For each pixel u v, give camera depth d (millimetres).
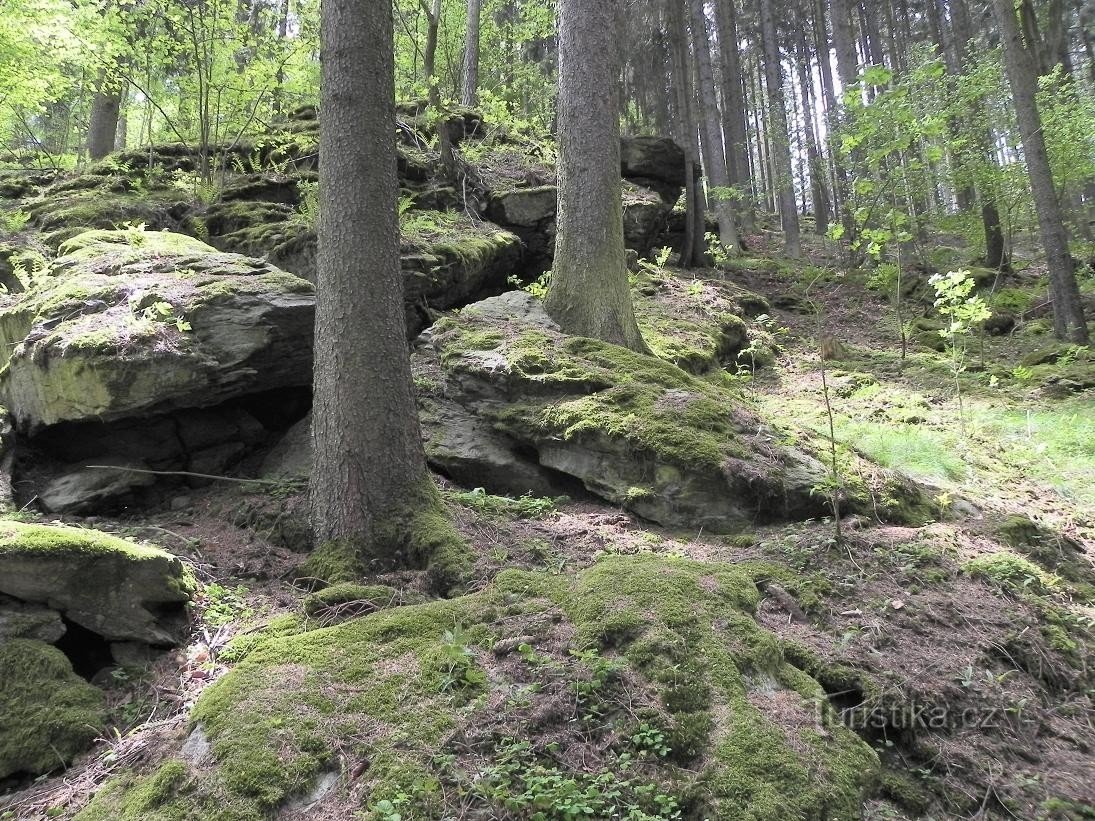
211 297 5914
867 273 12961
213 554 4859
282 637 3754
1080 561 5031
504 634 3557
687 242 13906
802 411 8039
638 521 5375
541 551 4711
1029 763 3252
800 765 2818
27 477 5727
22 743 3240
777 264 15578
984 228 15320
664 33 24203
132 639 3871
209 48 9820
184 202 9344
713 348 9094
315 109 12234
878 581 4359
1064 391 8766
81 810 2887
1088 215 22828
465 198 10867
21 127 15133
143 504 5766
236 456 6270
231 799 2658
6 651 3547
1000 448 7055
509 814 2604
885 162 14195
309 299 6301
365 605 4141
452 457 6070
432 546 4578
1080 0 24062
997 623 4031
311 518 4945
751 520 5172
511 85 20781
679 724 2982
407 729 2961
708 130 17953
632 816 2607
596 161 7688
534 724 3004
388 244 4984
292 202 9914
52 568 3723
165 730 3289
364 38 4914
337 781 2787
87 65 9852
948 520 5375
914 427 7426
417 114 13461
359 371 4812
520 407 6176
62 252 7438
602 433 5574
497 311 7688
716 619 3551
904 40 29812
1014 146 15047
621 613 3555
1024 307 12898
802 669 3555
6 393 5965
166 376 5500
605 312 7480
